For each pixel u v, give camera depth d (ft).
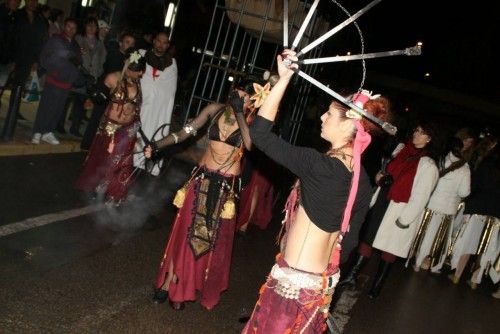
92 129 28.09
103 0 41.73
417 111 60.49
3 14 27.66
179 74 48.93
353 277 20.61
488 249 25.25
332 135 8.89
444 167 24.57
